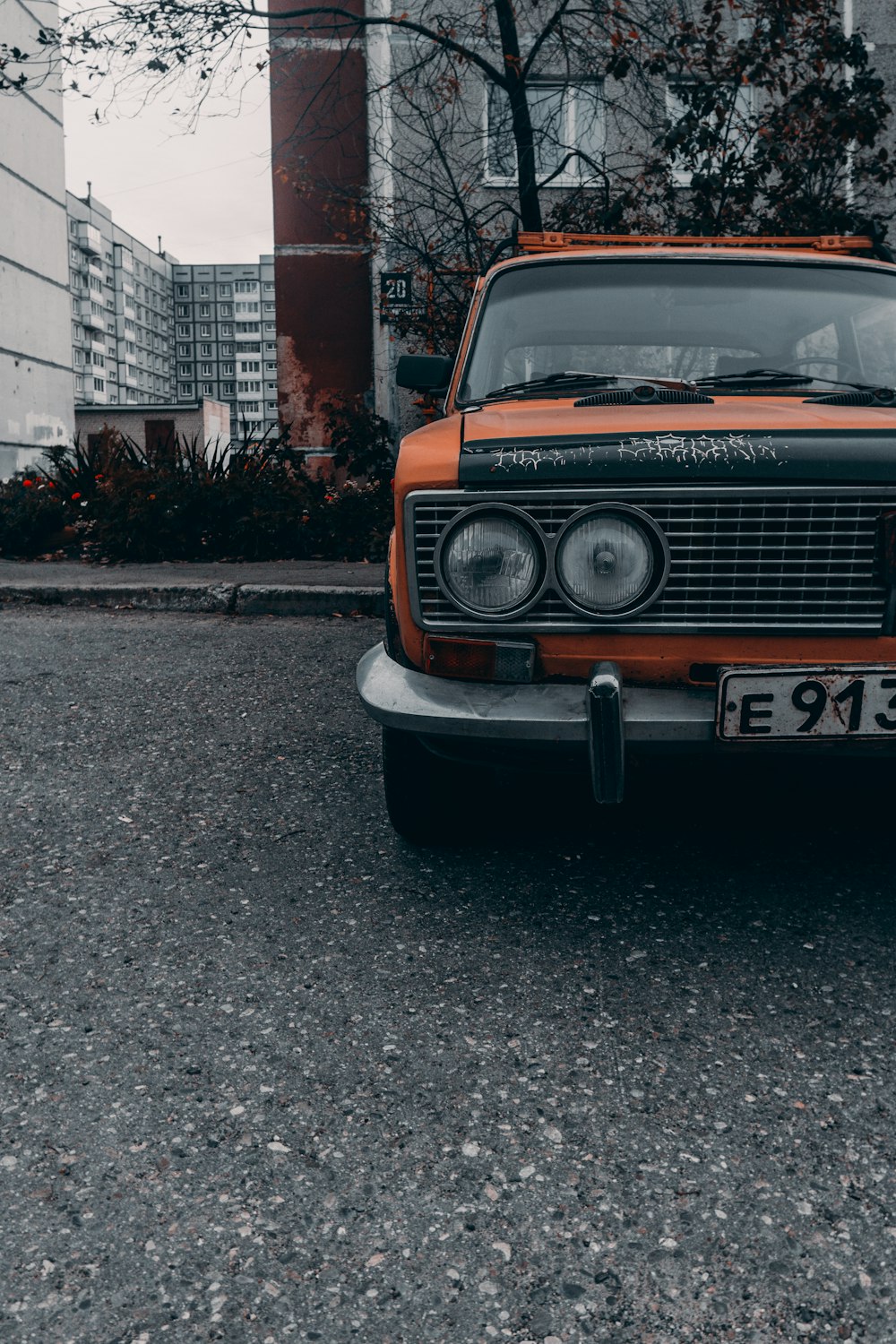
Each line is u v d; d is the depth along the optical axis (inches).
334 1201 75.0
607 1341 63.7
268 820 145.8
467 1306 66.2
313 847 136.7
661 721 102.5
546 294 150.6
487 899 121.9
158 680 221.6
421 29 418.3
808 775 109.5
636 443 103.3
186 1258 69.8
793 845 137.7
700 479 101.1
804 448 101.3
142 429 1344.7
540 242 171.9
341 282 658.2
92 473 472.1
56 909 119.0
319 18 627.2
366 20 408.8
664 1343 63.5
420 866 131.1
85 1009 98.9
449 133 494.6
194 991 102.0
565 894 123.1
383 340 624.7
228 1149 80.1
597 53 452.4
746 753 103.7
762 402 122.6
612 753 101.7
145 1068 90.0
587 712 103.7
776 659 104.3
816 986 103.2
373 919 116.8
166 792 156.2
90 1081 88.1
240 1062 90.9
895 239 462.6
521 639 106.3
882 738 102.5
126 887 124.6
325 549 386.3
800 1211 73.8
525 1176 77.4
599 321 145.9
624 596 102.9
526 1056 91.8
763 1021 97.2
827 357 139.4
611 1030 95.7
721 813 148.9
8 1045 93.1
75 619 294.0
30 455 1227.2
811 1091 87.0
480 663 107.0
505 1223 72.9
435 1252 70.4
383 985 103.3
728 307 145.9
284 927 114.9
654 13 391.9
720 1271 68.7
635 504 102.3
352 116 635.5
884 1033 95.3
